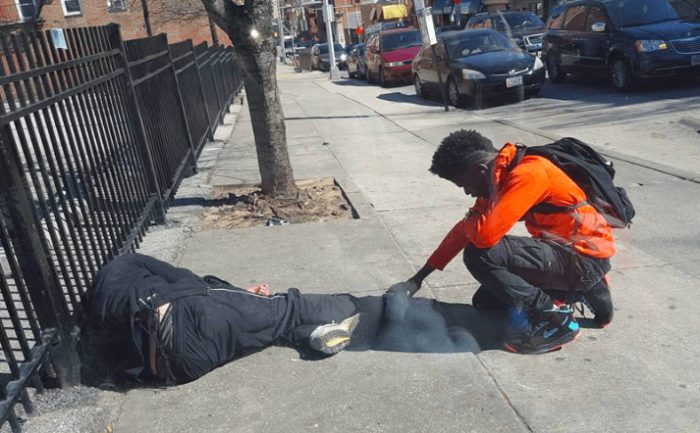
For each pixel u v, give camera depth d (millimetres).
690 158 6176
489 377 2709
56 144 3127
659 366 2701
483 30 12344
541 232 2744
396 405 2562
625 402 2475
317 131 9594
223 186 6387
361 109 12125
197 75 8875
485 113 10203
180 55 7578
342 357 2953
